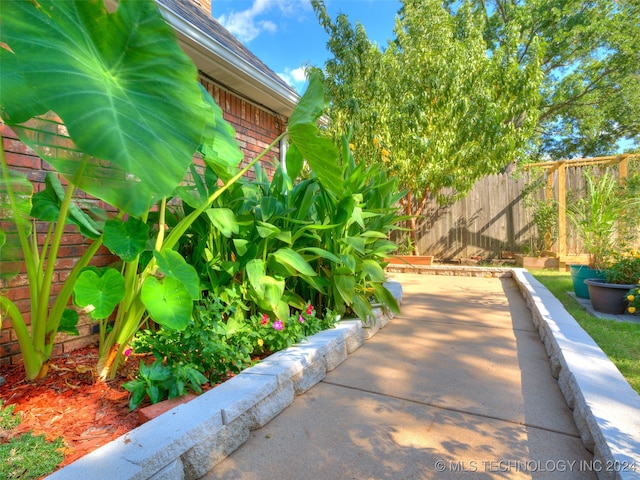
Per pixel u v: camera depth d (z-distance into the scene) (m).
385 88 6.51
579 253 6.94
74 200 2.23
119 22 1.36
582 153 17.62
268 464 1.44
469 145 6.46
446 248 8.15
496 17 15.07
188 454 1.33
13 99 1.11
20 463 1.22
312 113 2.02
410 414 1.81
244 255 2.51
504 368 2.36
